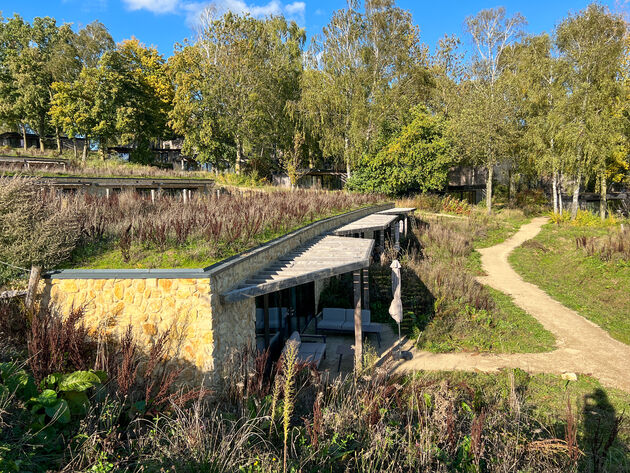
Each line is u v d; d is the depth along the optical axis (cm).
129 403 514
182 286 621
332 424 516
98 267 672
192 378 614
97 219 848
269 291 691
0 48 4628
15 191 735
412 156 3378
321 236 1382
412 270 1636
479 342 1065
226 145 4075
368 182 3488
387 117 3531
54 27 4778
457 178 4572
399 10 3356
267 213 1202
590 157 2764
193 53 3819
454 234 2498
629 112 2791
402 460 468
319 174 4525
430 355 988
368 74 3400
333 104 3419
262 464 415
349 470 447
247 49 3650
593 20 2730
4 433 392
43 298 647
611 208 3903
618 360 968
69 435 436
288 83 4009
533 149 3100
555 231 2675
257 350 795
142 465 399
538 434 553
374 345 1055
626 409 728
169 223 843
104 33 4569
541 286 1698
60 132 4922
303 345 959
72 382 471
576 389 809
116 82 3941
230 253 772
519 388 795
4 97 4478
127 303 632
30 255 666
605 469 490
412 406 569
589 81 2814
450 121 3581
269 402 557
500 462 472
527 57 3111
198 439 438
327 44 3431
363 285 1200
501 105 3259
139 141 4378
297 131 3734
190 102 3809
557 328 1201
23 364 489
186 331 618
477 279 1803
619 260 1716
